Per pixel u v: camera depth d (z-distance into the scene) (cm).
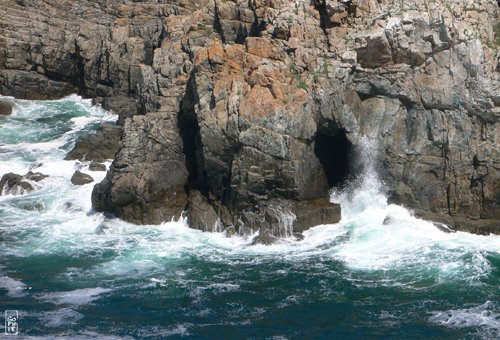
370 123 4550
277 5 4762
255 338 3269
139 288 3738
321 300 3597
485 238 4259
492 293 3628
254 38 4578
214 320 3425
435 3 4509
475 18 4538
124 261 4047
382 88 4538
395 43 4500
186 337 3278
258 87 4394
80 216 4722
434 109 4494
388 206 4553
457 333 3284
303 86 4462
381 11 4553
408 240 4197
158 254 4128
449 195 4475
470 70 4431
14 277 3862
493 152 4409
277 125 4309
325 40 4600
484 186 4425
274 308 3528
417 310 3491
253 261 4022
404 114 4572
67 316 3453
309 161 4475
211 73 4625
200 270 3931
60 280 3831
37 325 3362
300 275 3847
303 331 3325
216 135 4400
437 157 4503
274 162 4316
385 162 4547
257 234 4294
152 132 4744
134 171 4600
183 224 4541
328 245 4178
